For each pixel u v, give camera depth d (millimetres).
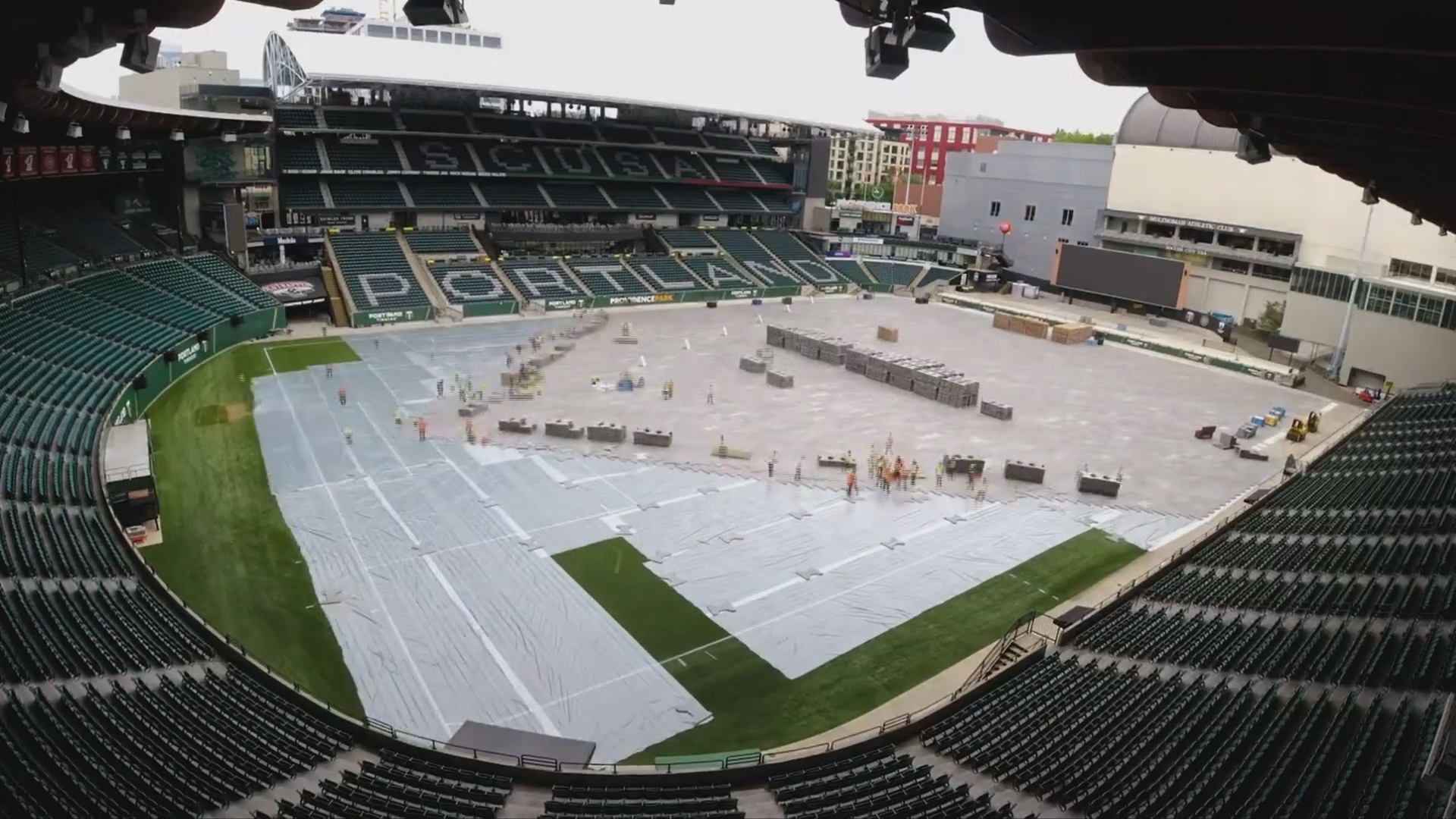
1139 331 99375
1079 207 117750
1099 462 57938
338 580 38562
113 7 15555
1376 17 11367
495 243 106750
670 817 22812
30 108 45188
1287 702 26922
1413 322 76875
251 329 77062
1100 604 38844
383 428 57562
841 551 43719
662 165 123750
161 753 23656
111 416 50656
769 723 30609
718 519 46562
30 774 20672
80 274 66750
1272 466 58781
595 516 46312
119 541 37375
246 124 79250
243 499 46031
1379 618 31031
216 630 33781
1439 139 20156
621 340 84750
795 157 133000
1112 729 27000
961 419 65812
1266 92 16391
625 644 35000
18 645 26609
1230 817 21266
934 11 15391
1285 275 97375
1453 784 19266
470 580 39188
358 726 27766
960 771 26062
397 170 101250
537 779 25984
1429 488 44844
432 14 15250
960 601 39406
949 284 122875
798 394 69875
